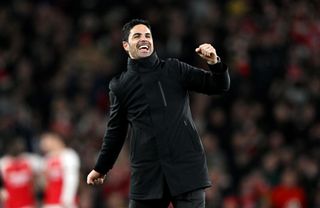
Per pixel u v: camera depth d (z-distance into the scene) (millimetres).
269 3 63094
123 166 49719
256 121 54656
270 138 52750
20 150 44750
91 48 61156
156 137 21375
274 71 57375
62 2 64188
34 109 57656
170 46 58469
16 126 53656
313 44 60906
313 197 48875
